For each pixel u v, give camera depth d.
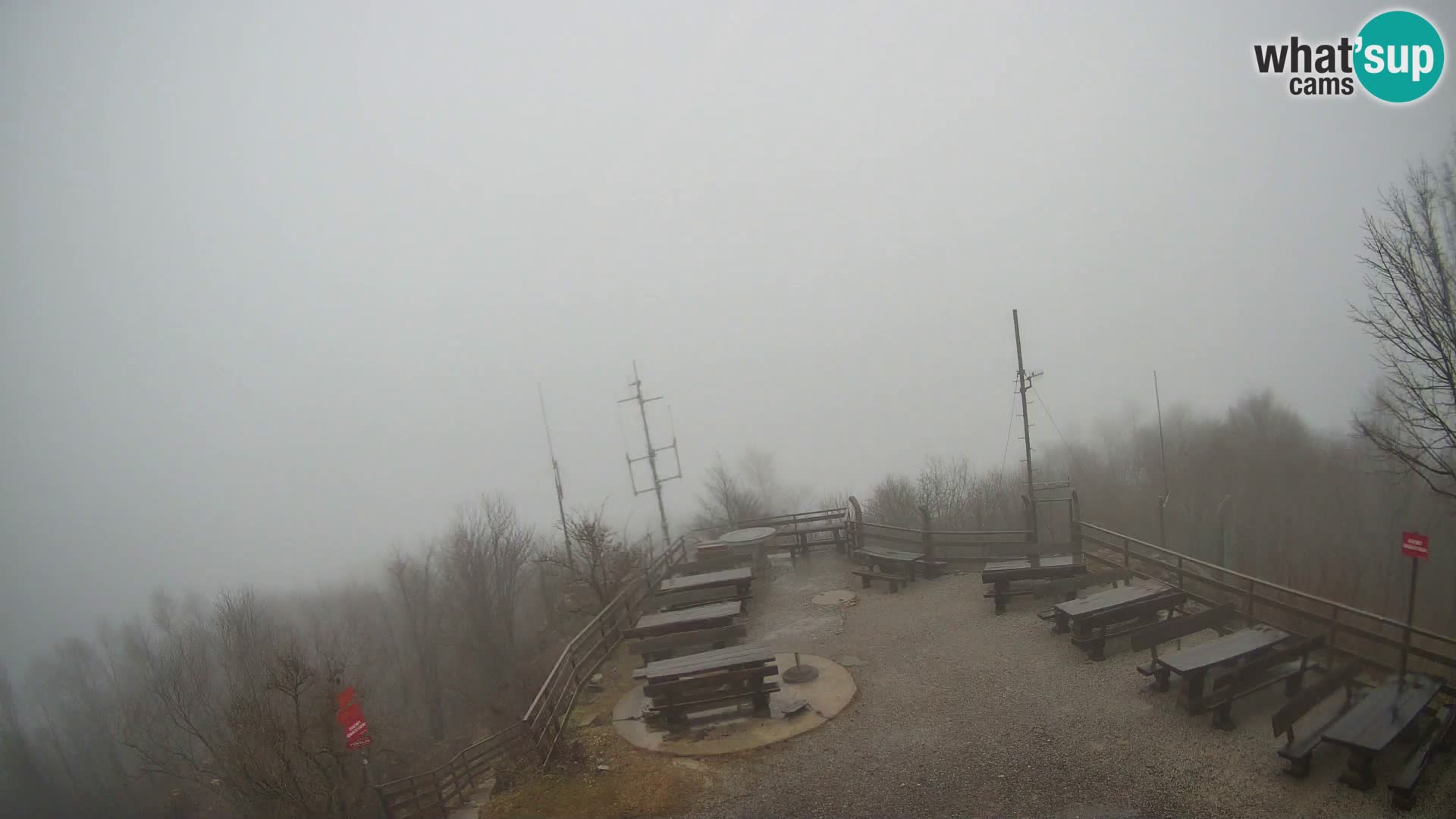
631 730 10.87
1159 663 9.48
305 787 17.89
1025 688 10.71
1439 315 12.27
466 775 11.69
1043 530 27.56
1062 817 7.72
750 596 15.78
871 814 8.15
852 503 18.58
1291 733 7.89
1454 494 12.85
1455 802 7.11
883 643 13.23
